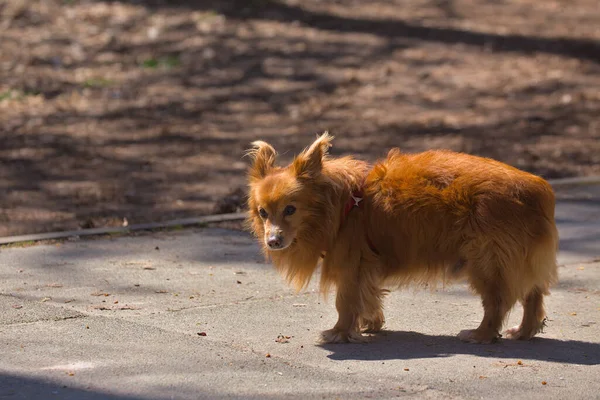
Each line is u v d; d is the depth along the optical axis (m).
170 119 20.23
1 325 7.94
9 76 22.75
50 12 27.50
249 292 9.28
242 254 10.92
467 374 6.79
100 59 24.25
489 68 23.66
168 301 8.88
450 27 26.67
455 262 7.65
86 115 20.33
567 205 13.60
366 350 7.44
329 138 7.73
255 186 7.77
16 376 6.63
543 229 7.50
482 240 7.41
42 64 23.73
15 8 27.66
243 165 16.75
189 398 6.22
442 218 7.52
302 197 7.49
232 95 22.05
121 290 9.26
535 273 7.54
